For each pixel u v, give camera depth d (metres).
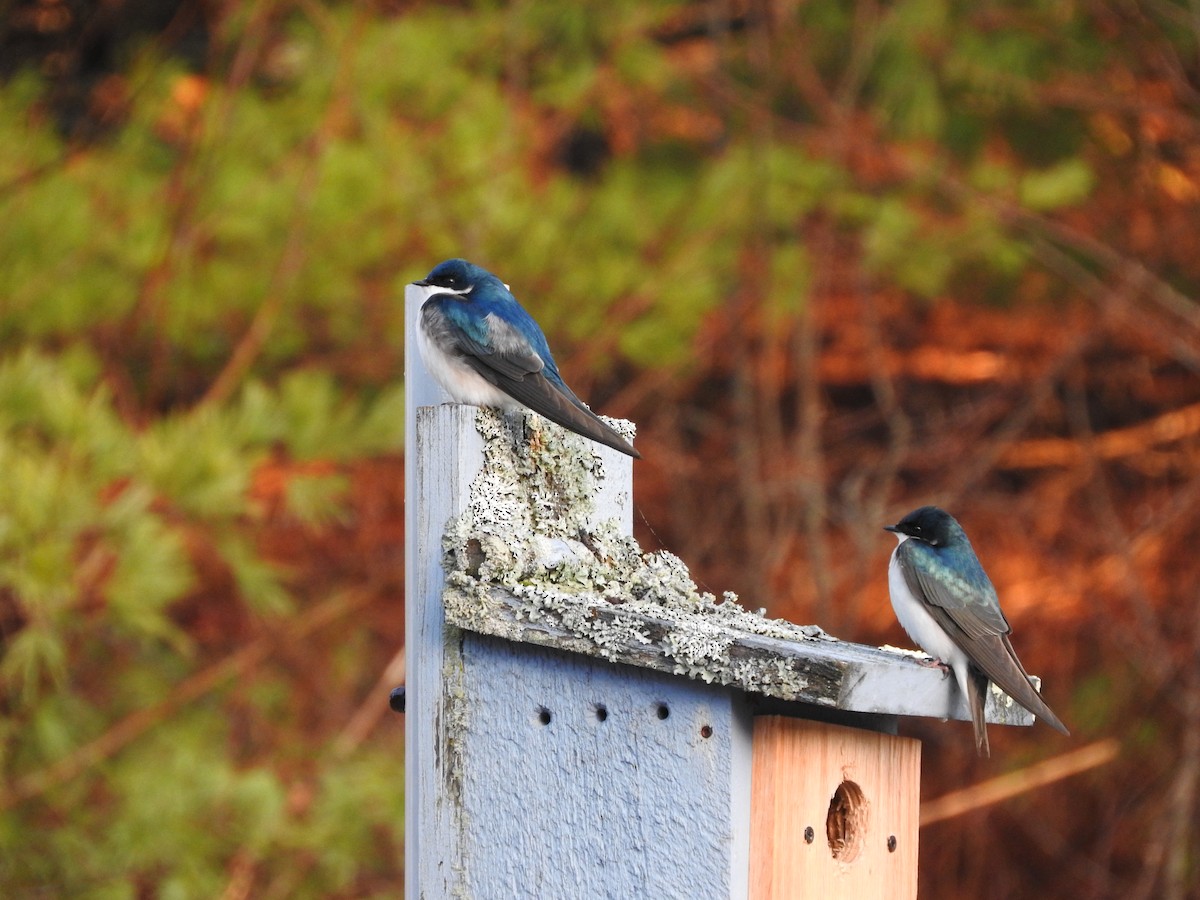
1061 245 14.74
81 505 8.27
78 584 8.40
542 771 5.53
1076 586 14.34
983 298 14.98
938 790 14.27
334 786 9.86
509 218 11.60
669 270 12.13
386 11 12.52
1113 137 15.04
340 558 12.39
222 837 9.23
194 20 13.58
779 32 14.45
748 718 5.12
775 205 13.11
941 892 14.21
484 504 5.71
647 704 5.27
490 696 5.68
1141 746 13.95
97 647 10.00
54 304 10.46
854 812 5.48
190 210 10.76
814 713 5.35
